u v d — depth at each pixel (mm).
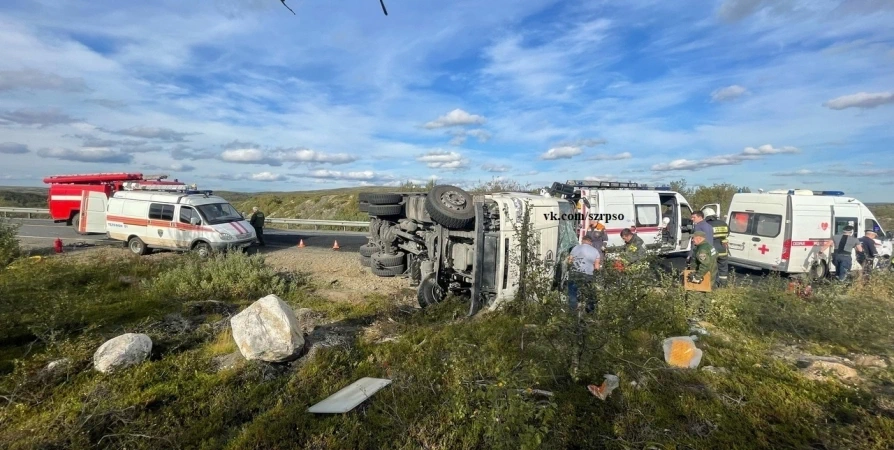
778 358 5453
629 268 4805
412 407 4051
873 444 3578
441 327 6289
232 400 4219
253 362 4898
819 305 6941
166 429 3752
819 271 11125
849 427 3812
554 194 12039
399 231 8812
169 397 4324
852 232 10977
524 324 5836
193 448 3557
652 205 12242
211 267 9547
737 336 6223
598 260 6340
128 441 3576
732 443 3562
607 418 3916
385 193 8898
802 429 3771
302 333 5367
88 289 8375
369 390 4344
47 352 5207
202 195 13727
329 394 4398
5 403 4223
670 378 4590
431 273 7605
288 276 10219
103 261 11688
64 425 3703
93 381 4527
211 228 12711
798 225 10961
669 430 3729
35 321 6051
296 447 3502
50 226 22344
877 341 6082
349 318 6992
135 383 4516
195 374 4773
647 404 4113
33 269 9148
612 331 4367
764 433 3713
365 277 10594
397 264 8867
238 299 8172
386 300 8219
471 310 6664
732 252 12258
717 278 8820
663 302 5711
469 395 3971
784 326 6508
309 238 18562
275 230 22797
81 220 16188
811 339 6215
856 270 10156
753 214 11820
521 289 6562
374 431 3732
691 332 6078
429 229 7992
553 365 4582
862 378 4840
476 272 6668
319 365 4902
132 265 11008
